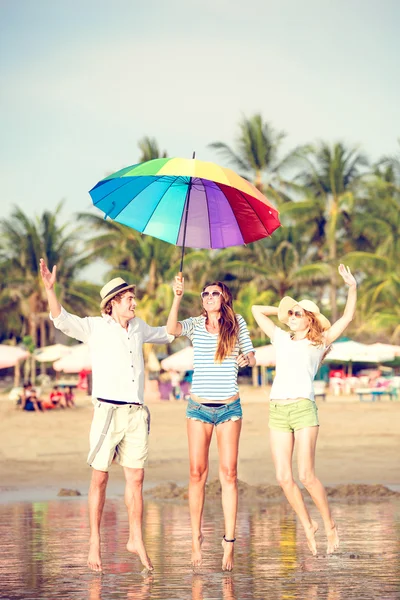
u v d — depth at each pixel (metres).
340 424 33.34
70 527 11.45
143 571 8.46
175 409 44.19
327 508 9.25
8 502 14.53
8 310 85.69
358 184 80.81
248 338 9.07
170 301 75.69
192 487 8.87
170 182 9.51
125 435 8.81
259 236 9.73
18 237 84.25
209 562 8.91
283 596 7.25
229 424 8.84
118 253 79.38
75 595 7.41
